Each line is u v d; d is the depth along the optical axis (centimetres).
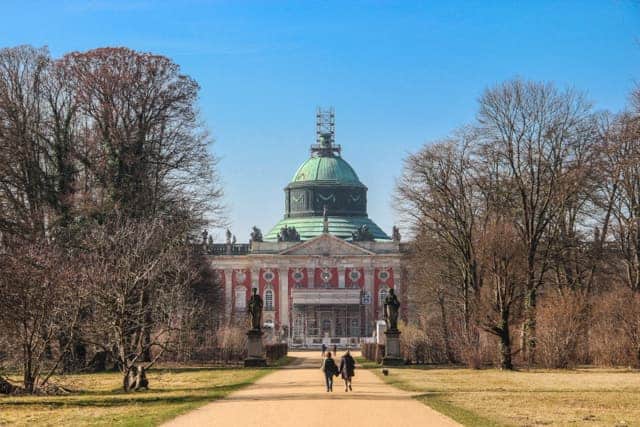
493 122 9594
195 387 6981
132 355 7188
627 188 9862
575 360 9388
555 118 9506
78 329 7638
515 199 9881
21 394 6438
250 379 7900
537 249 10169
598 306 9869
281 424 4425
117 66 9912
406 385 7019
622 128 9394
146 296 8306
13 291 6538
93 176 9512
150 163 9806
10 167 9038
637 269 10231
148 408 5303
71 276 7269
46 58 9869
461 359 10231
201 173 10188
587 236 10319
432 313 12938
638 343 9362
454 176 10138
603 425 4456
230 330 11756
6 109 9244
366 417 4712
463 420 4591
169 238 9394
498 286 9281
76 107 9688
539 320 9450
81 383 7488
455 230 10444
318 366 10688
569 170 9312
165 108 9931
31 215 8944
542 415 4859
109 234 8875
